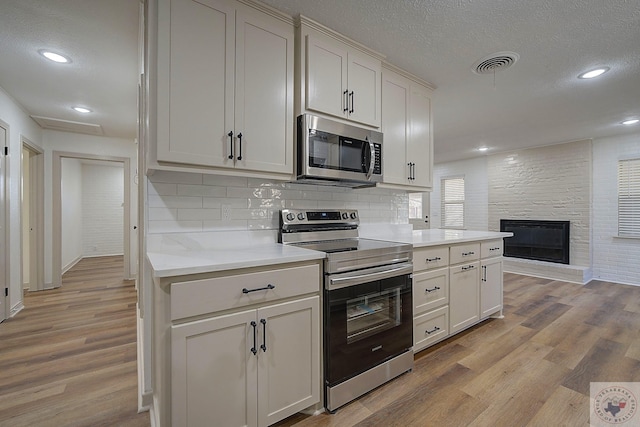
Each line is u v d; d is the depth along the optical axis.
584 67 2.39
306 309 1.54
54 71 2.53
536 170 5.11
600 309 3.27
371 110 2.21
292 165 1.85
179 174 1.76
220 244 1.86
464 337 2.55
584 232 4.60
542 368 2.05
